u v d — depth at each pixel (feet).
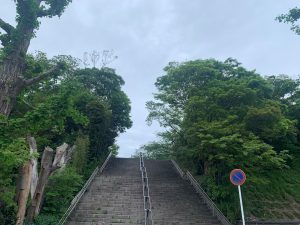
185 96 70.54
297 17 37.50
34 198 39.96
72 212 46.83
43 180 40.32
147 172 73.97
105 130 81.20
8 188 37.47
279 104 56.29
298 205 56.65
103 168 75.92
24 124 23.70
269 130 51.80
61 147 44.52
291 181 65.41
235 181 32.76
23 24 29.09
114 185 61.41
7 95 27.22
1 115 23.39
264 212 52.65
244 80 57.11
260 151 49.29
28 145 39.52
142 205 51.29
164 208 50.80
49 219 40.32
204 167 63.21
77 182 51.72
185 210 50.37
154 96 75.41
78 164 61.62
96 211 47.83
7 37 29.45
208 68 64.85
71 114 25.75
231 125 49.62
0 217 35.12
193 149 53.93
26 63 30.19
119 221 44.65
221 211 49.11
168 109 74.59
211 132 49.06
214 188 51.75
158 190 59.72
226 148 47.29
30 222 38.34
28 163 37.55
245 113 52.42
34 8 28.94
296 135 71.41
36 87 56.44
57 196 47.32
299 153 73.67
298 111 73.05
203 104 54.80
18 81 28.04
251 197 56.75
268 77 79.41
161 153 119.65
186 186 62.54
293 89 77.71
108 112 81.10
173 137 71.15
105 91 97.45
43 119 24.11
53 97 25.08
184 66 69.05
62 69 31.19
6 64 28.27
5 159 26.32
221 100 54.49
